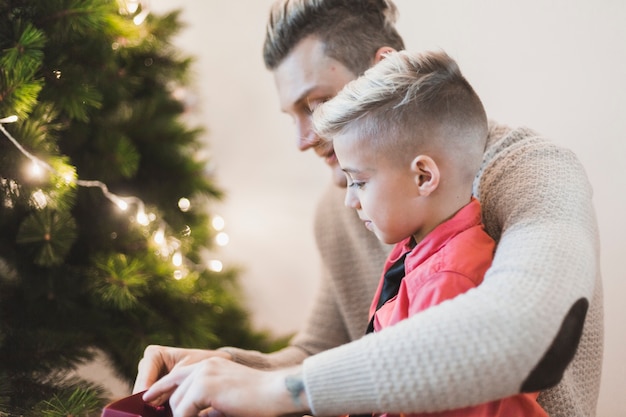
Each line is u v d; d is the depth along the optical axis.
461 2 1.43
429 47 1.48
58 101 1.10
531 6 1.35
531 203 0.75
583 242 0.68
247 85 1.83
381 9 1.02
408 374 0.57
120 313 1.23
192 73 1.49
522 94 1.38
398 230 0.76
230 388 0.65
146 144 1.39
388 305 0.77
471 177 0.77
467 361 0.57
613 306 1.30
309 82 0.99
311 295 1.83
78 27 1.08
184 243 1.42
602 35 1.28
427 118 0.73
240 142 1.85
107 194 1.23
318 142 1.03
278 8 1.01
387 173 0.74
